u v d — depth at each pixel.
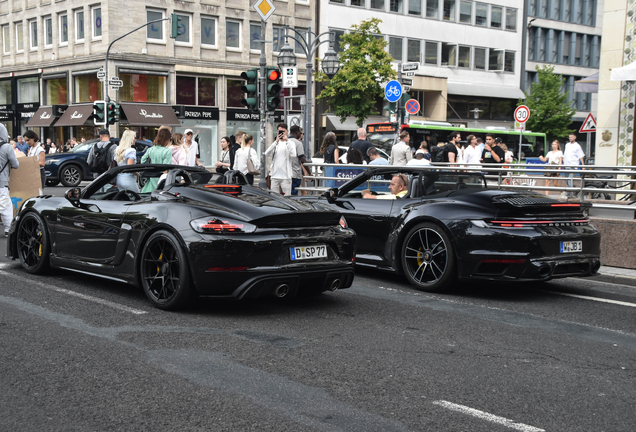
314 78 36.59
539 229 6.46
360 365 4.24
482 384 3.94
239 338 4.81
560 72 53.72
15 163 9.37
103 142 11.56
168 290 5.59
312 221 5.69
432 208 6.89
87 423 3.20
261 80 14.50
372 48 34.56
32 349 4.39
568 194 10.62
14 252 7.43
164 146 10.37
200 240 5.24
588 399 3.73
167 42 34.84
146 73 34.16
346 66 34.72
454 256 6.61
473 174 7.68
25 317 5.23
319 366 4.19
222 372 4.02
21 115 39.28
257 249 5.28
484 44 48.50
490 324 5.52
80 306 5.67
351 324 5.36
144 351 4.40
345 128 40.03
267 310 5.79
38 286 6.50
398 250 7.25
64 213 6.71
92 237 6.34
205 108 36.41
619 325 5.65
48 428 3.14
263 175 14.73
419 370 4.18
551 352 4.70
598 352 4.75
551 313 6.06
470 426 3.28
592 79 18.50
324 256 5.70
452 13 46.50
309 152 20.75
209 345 4.59
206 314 5.54
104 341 4.62
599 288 7.54
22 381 3.77
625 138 16.73
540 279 6.41
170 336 4.80
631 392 3.88
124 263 5.97
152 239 5.63
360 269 8.41
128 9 33.34
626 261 8.55
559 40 53.59
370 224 7.54
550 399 3.71
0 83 41.00
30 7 38.19
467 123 47.50
